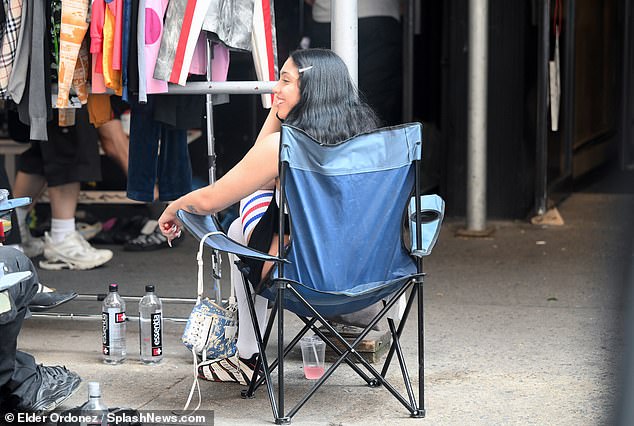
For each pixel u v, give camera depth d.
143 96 13.77
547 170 27.06
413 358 14.57
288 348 12.86
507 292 18.89
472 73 24.28
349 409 12.41
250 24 14.29
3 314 10.61
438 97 27.45
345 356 11.97
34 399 11.73
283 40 26.45
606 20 36.34
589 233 24.89
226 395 13.00
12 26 14.30
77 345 15.39
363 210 11.48
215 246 11.32
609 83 37.09
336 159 11.19
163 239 23.12
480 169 24.66
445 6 26.48
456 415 12.16
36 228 23.25
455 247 23.33
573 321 16.69
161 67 13.80
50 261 20.88
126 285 19.39
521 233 24.97
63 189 20.59
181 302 15.75
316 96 11.77
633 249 22.83
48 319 16.88
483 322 16.69
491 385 13.32
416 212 11.73
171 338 15.73
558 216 26.50
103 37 13.94
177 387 13.33
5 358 11.30
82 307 17.67
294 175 11.10
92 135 20.27
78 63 14.69
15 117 18.22
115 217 25.17
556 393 12.94
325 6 25.55
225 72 14.70
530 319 16.86
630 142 35.84
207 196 12.10
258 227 12.04
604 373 13.77
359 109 11.95
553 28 26.88
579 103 33.03
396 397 12.16
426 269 21.02
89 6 14.22
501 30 26.08
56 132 20.02
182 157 16.52
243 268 11.98
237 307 13.41
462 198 27.09
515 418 12.02
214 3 13.74
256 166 11.80
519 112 26.34
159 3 13.75
